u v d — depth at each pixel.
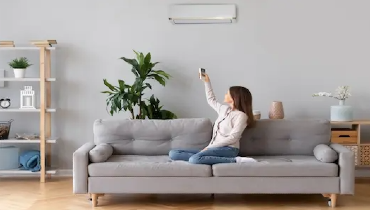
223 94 5.96
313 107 5.95
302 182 4.49
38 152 5.80
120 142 5.15
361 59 5.92
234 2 5.91
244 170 4.49
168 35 5.96
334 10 5.90
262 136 5.13
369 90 5.93
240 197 5.01
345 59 5.92
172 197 5.01
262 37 5.93
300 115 5.96
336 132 5.60
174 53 5.96
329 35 5.90
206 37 5.94
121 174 4.52
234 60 5.95
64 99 6.00
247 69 5.95
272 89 5.95
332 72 5.93
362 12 5.89
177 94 5.99
